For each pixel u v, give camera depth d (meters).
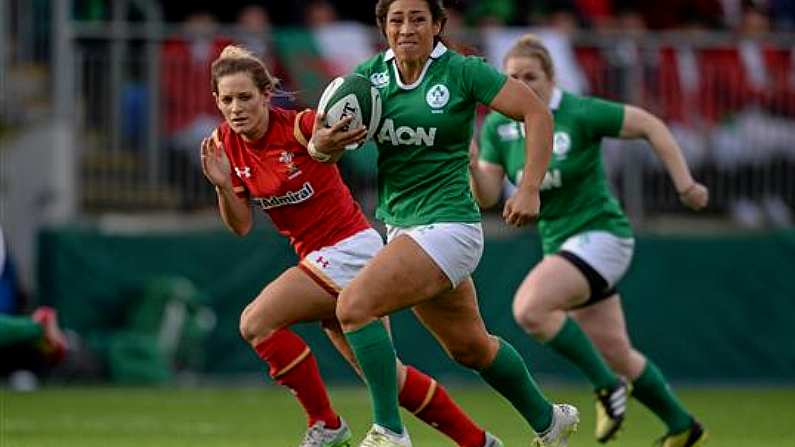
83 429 39.81
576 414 29.00
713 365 59.19
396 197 26.91
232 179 29.17
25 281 57.88
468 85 26.17
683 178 34.69
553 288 34.56
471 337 27.52
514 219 26.02
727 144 60.12
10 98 58.38
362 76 26.30
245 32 57.78
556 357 58.22
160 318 56.41
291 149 28.39
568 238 35.41
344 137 25.94
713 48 59.88
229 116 28.19
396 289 26.19
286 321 28.88
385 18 26.30
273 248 57.66
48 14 59.56
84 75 58.34
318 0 61.44
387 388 26.55
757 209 60.50
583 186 35.22
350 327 26.33
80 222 58.25
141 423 41.75
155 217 58.78
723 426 42.56
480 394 53.94
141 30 58.16
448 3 26.75
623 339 35.31
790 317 59.47
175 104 58.31
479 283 57.62
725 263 59.25
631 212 59.81
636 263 58.75
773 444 37.06
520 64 34.75
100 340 56.53
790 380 59.50
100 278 57.09
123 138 58.47
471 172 32.31
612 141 59.59
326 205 28.84
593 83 59.12
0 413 44.75
